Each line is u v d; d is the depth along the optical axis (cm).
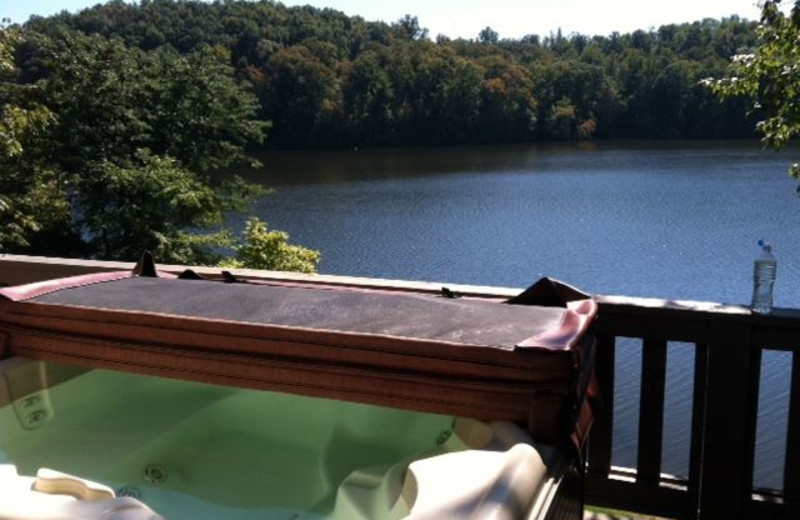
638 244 2931
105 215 1505
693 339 213
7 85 1417
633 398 862
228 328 169
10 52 1087
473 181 4797
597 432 229
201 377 173
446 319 172
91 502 123
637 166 5350
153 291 205
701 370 216
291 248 1067
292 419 199
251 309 183
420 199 4103
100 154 1647
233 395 207
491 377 148
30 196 1512
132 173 1510
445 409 153
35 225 1284
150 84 1778
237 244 1600
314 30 6444
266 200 4009
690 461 223
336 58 6431
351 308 183
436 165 5600
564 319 169
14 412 185
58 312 186
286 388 165
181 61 1836
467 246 2991
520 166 5544
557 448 141
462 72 6906
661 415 222
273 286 217
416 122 6800
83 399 202
